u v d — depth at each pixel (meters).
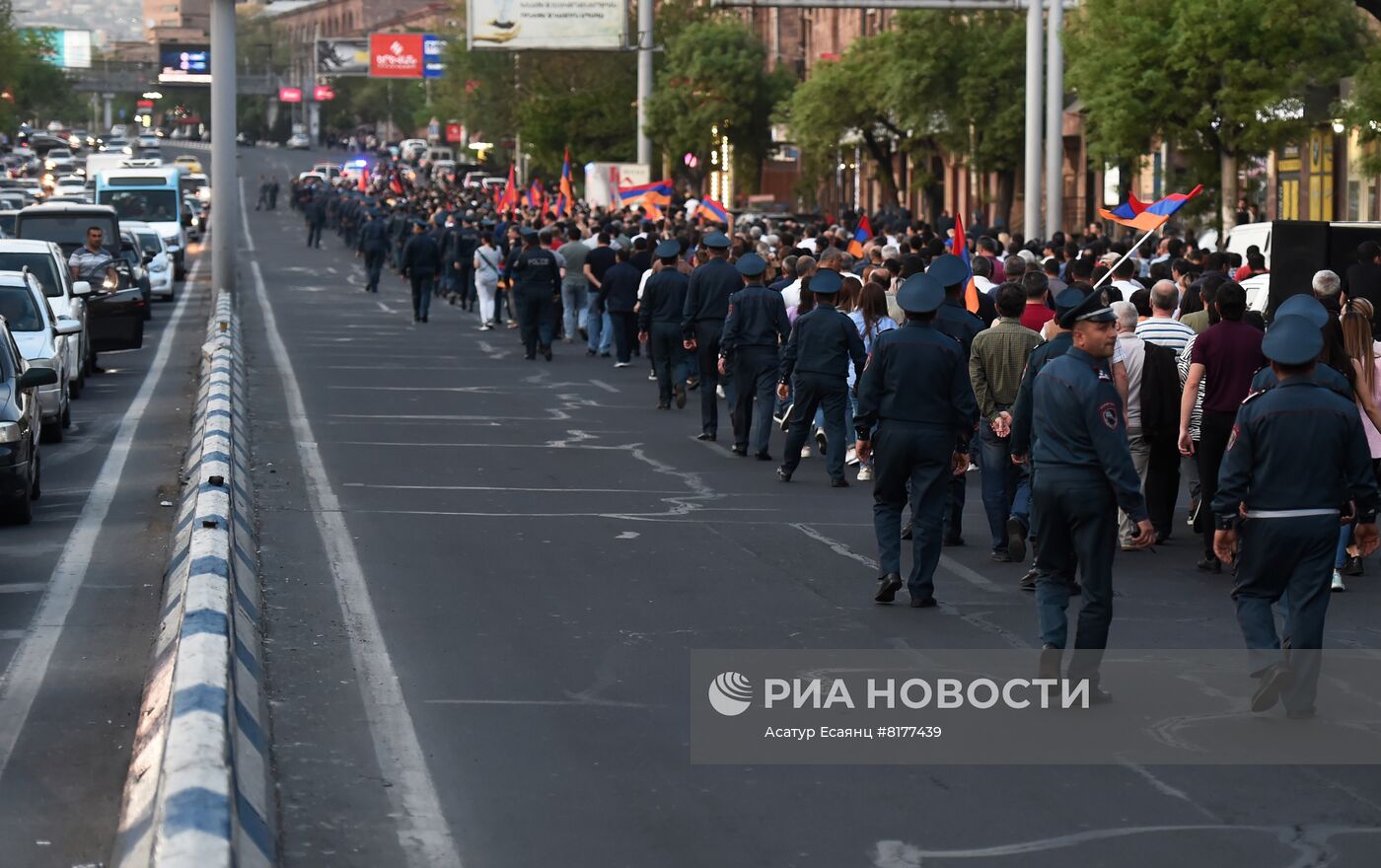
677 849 16.12
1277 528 20.09
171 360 67.62
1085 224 125.00
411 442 44.50
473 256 94.44
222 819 14.62
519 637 24.25
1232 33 73.56
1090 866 15.73
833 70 125.56
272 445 43.47
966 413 25.94
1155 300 31.86
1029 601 26.95
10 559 29.70
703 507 35.44
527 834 16.48
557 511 34.69
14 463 32.31
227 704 17.94
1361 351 27.52
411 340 76.06
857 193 173.50
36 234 80.12
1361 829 16.75
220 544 25.91
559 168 169.62
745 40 158.12
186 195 195.38
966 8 81.94
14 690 21.64
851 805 17.41
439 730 19.83
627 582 28.00
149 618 25.47
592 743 19.42
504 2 127.81
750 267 42.12
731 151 160.25
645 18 128.38
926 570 26.23
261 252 161.12
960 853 16.05
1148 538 20.42
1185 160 103.69
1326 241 42.62
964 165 125.19
